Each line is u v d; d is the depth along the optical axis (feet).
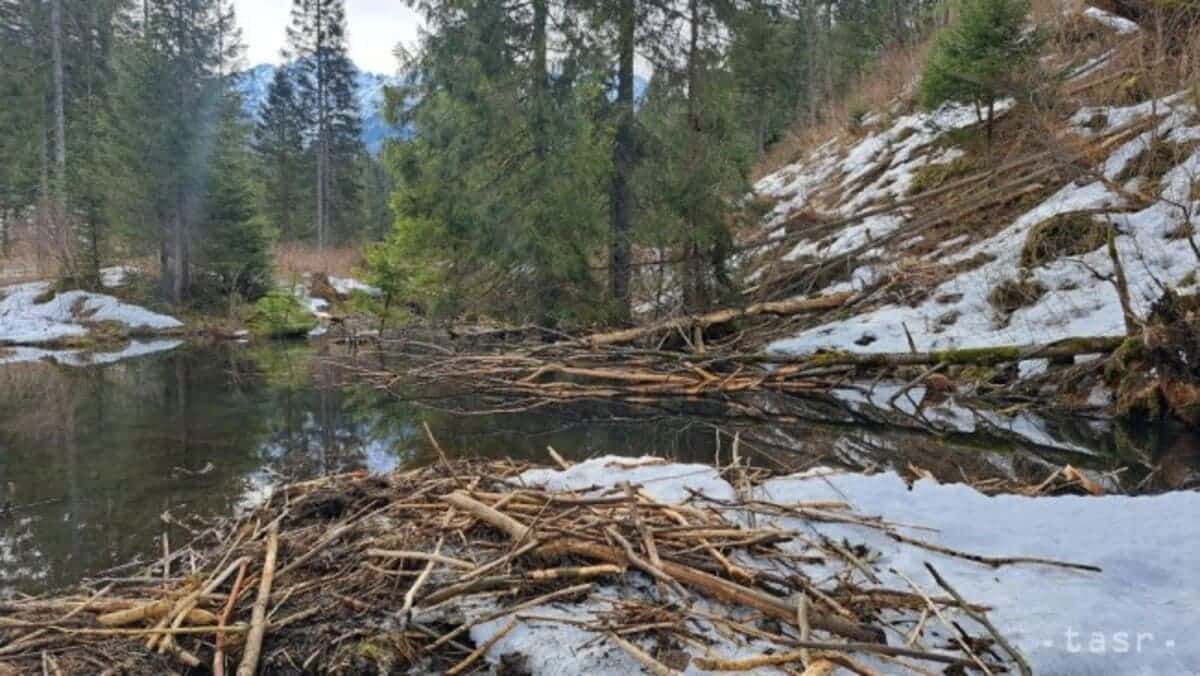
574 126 35.17
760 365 30.78
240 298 65.41
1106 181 29.76
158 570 11.58
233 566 9.80
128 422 25.20
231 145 67.26
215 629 8.50
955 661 7.22
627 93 37.42
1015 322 27.61
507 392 29.89
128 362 42.73
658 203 36.17
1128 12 35.37
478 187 36.86
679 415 25.57
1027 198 34.50
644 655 7.62
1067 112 36.52
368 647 8.32
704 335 35.19
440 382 32.76
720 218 36.04
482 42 35.14
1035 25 38.91
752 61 36.29
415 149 38.78
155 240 64.85
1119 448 19.26
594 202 35.91
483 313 40.50
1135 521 11.31
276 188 117.60
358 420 25.35
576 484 13.05
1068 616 8.34
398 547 10.32
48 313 60.29
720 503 11.40
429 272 42.24
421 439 22.35
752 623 8.33
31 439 22.68
